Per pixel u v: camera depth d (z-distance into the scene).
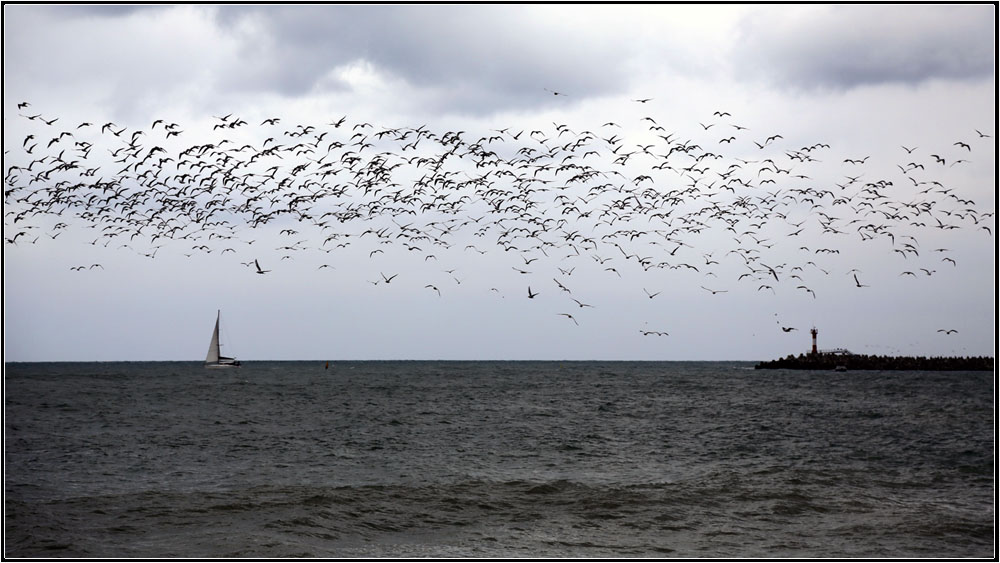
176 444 44.62
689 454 42.19
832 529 25.44
